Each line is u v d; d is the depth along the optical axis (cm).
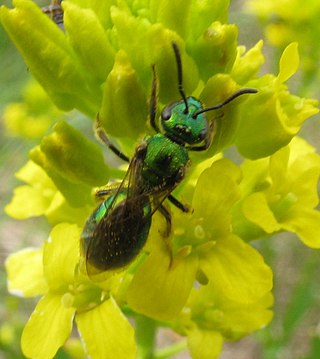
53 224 5
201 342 5
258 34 9
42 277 5
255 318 5
